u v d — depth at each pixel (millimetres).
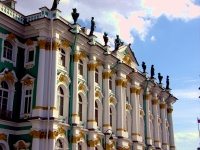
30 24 32812
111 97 42125
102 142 38750
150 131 51000
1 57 31375
